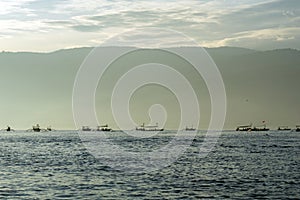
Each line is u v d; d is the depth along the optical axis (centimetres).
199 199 4647
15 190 5147
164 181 5750
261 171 6688
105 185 5450
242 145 12862
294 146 12181
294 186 5347
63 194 4903
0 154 10369
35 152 11056
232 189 5175
